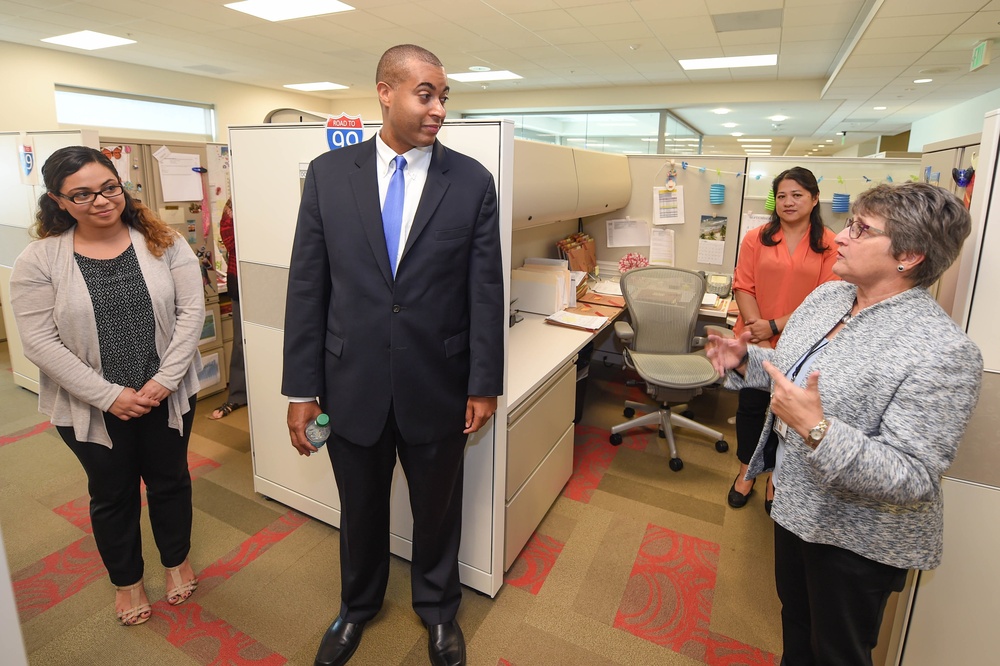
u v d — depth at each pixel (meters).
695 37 5.56
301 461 2.14
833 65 6.57
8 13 5.30
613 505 2.36
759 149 16.12
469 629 1.70
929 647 1.34
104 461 1.48
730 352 1.31
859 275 1.01
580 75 7.81
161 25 5.73
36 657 1.57
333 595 1.82
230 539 2.08
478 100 9.94
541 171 2.26
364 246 1.26
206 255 3.25
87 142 2.66
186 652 1.60
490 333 1.34
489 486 1.70
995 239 1.14
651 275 2.84
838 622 1.09
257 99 9.86
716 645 1.66
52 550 2.01
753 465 1.27
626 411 3.22
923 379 0.91
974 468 1.22
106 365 1.45
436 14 5.16
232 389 3.11
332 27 5.72
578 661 1.60
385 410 1.33
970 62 5.36
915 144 10.05
